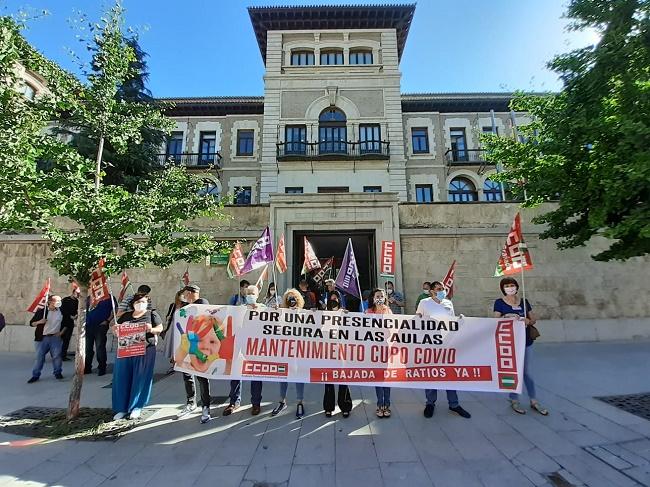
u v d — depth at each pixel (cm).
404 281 1062
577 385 619
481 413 502
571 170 645
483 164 2173
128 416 497
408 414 504
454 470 351
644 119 475
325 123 2058
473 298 1053
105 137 611
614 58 479
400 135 2008
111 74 593
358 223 1105
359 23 2167
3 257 1093
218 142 2312
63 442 425
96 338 782
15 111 471
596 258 663
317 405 550
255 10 2100
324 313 503
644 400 532
